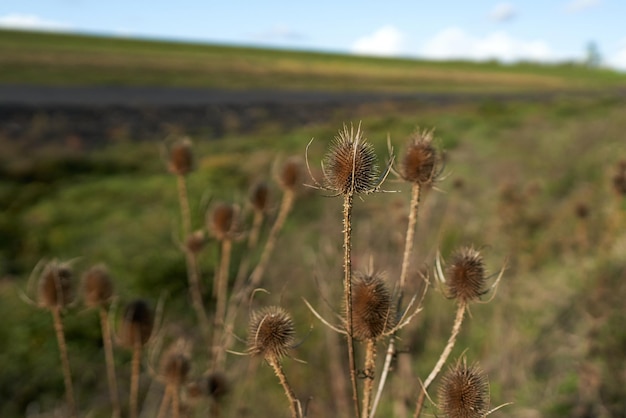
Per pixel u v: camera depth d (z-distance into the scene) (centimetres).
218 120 3072
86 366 657
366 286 194
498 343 566
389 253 652
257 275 432
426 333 608
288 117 3350
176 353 332
